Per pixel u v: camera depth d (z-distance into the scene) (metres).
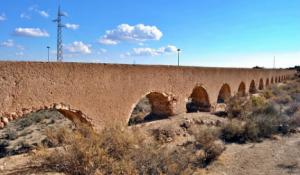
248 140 16.95
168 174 9.97
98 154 8.87
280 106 25.91
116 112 13.90
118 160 9.34
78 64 11.75
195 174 11.49
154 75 16.84
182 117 18.91
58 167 8.91
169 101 18.80
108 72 13.32
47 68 10.56
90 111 12.41
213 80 25.06
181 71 19.84
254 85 42.19
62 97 11.16
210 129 16.73
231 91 30.33
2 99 9.26
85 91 12.16
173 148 13.41
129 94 14.76
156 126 16.42
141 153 9.98
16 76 9.61
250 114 21.62
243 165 13.09
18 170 9.05
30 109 10.08
